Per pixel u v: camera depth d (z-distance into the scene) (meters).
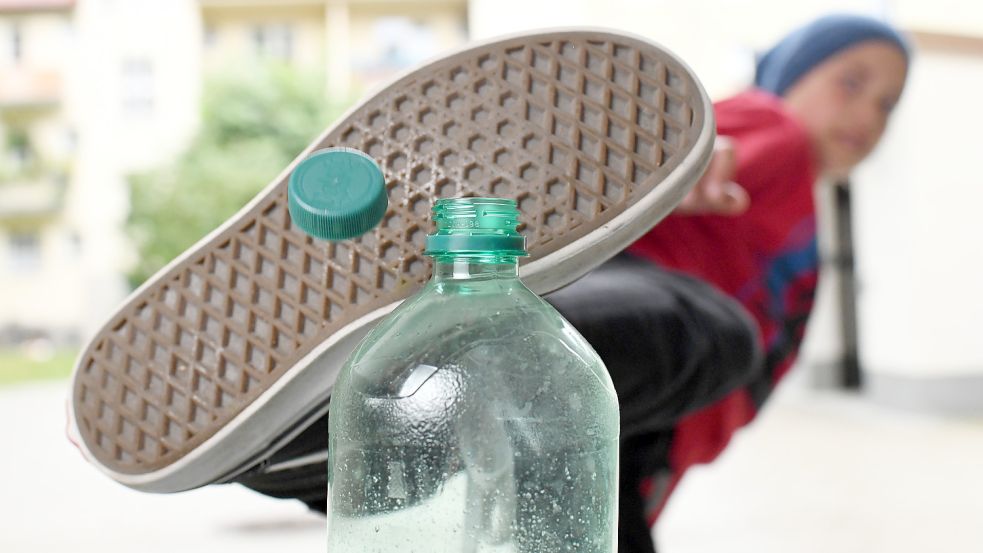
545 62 0.48
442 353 0.43
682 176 0.45
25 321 11.34
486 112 0.48
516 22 7.54
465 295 0.44
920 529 2.12
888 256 4.23
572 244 0.45
